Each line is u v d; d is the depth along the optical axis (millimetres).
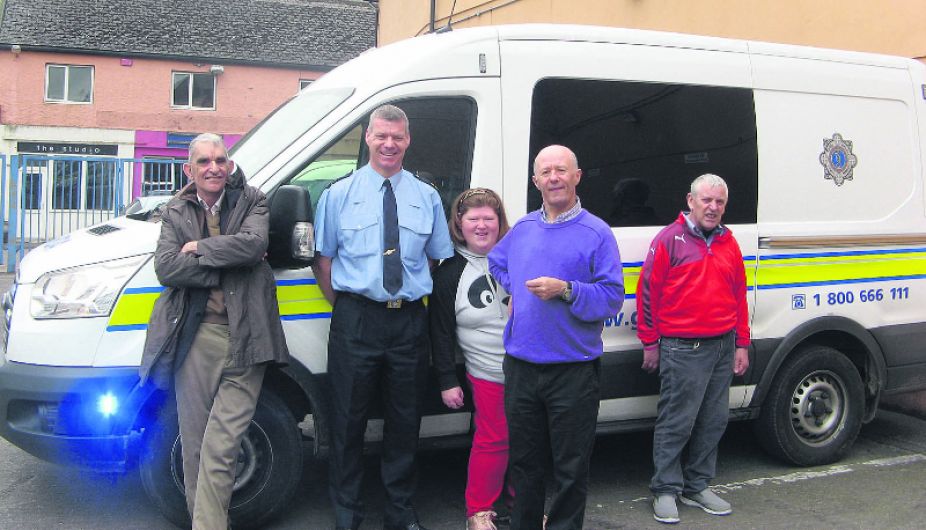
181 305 3395
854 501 4473
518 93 4211
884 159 5137
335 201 3625
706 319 4070
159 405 3732
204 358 3416
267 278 3525
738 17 7465
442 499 4445
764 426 4914
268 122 4461
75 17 24703
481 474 3846
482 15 11266
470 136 4148
